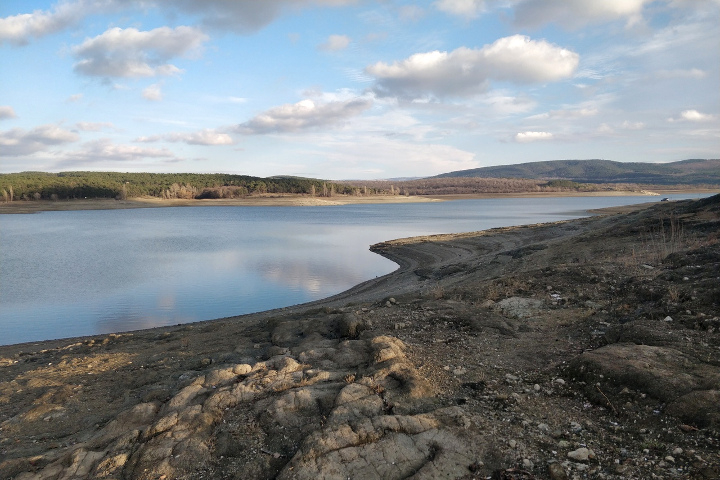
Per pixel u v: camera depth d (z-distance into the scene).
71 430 7.11
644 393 5.89
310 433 5.57
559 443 5.15
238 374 7.68
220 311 20.80
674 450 4.72
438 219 83.81
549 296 12.23
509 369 7.59
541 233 38.06
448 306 12.11
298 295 23.81
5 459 6.17
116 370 10.28
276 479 4.77
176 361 10.45
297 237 54.47
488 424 5.57
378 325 10.80
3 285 26.48
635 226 24.50
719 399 5.31
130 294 24.25
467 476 4.62
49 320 19.48
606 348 7.38
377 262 34.50
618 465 4.64
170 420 6.16
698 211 24.91
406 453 4.96
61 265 33.50
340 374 7.27
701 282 9.95
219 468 5.22
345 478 4.63
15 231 63.56
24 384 9.81
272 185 182.50
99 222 83.31
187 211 126.00
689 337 7.61
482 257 28.31
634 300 10.47
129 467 5.37
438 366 7.55
